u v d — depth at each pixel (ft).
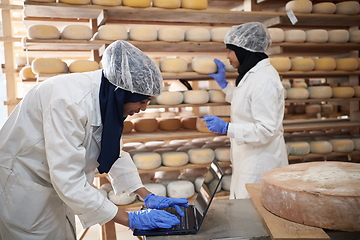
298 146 8.59
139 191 4.62
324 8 8.93
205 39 8.05
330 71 8.93
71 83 3.63
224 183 8.60
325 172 3.78
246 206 4.10
